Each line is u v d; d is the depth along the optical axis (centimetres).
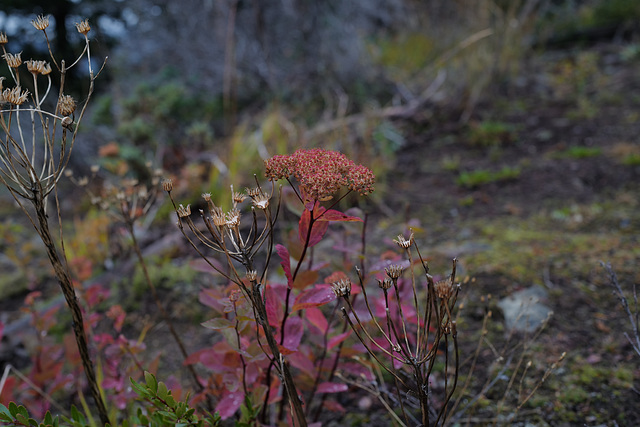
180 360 230
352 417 183
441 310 100
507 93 566
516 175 392
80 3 507
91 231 333
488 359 200
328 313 229
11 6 492
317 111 559
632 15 681
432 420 168
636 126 442
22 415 114
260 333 133
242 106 579
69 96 105
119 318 168
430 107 541
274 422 165
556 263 257
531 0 614
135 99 478
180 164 439
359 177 100
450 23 683
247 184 373
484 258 267
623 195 339
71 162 482
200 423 116
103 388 164
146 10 620
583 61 616
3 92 99
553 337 207
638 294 227
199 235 104
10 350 255
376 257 275
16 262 341
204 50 614
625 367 188
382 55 661
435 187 399
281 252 111
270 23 605
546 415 172
